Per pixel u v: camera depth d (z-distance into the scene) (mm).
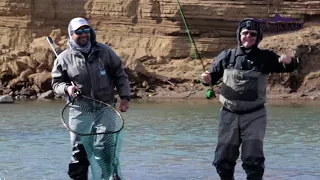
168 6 42156
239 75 8836
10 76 39156
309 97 35312
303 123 20359
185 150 13648
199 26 41781
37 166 11422
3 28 44969
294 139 15914
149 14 42906
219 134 9039
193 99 34094
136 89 38000
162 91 37781
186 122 20547
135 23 43625
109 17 44219
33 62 39438
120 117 8945
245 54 8898
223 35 41688
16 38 44500
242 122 8891
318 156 12898
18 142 14906
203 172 10859
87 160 9445
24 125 19203
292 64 8766
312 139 15906
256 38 8859
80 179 9492
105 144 8969
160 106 28500
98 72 9281
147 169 11164
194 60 40906
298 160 12352
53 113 24156
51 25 44875
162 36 42438
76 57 9273
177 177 10391
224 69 9023
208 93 9422
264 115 8930
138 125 19484
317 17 41438
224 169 9023
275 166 11609
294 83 37156
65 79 9430
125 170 11055
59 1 44938
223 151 8977
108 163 9031
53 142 14875
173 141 15289
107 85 9375
